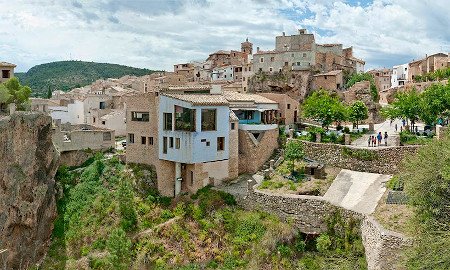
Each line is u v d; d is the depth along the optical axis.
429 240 28.64
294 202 45.94
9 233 51.31
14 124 53.09
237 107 62.25
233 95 66.25
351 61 112.94
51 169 55.31
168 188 53.75
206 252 44.69
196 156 50.88
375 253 35.72
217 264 43.41
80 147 61.69
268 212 47.47
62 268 46.59
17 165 52.56
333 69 101.38
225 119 53.47
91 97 98.56
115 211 50.75
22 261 50.12
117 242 45.00
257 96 70.25
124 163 58.12
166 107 52.78
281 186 50.06
